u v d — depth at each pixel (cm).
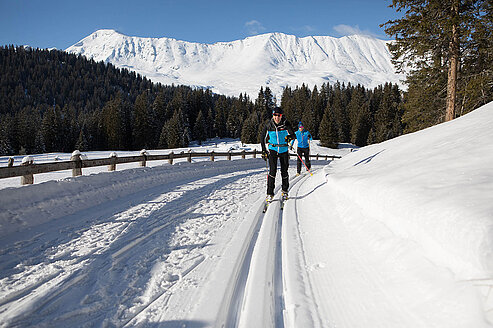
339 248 286
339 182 506
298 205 515
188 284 231
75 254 290
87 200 493
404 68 1450
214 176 1025
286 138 507
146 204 522
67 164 541
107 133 7262
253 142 7550
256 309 190
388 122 7288
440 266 178
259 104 9306
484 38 1171
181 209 494
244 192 682
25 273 246
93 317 189
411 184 294
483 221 164
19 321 181
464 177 261
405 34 1320
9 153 7038
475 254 152
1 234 326
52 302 204
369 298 192
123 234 353
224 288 223
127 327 178
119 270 258
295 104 8812
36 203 402
